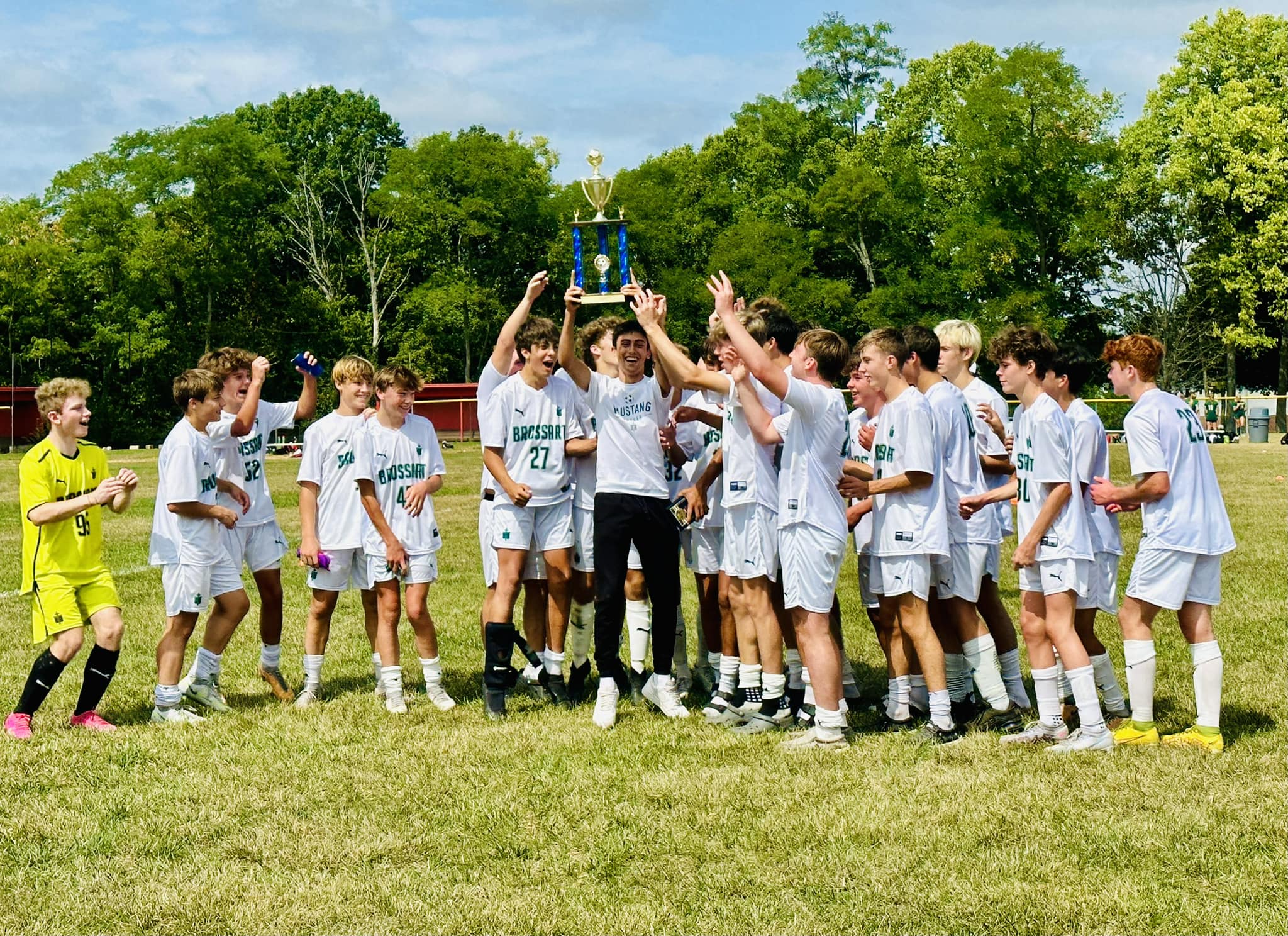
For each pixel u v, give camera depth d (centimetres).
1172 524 587
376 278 5759
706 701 740
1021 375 614
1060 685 702
